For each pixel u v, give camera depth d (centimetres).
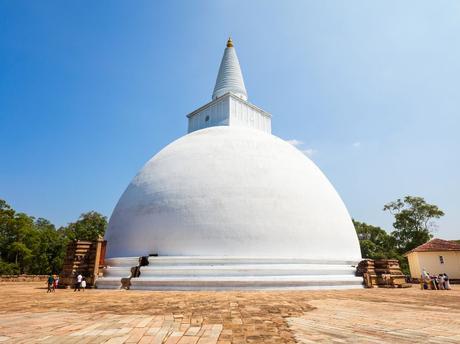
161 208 1720
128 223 1803
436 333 618
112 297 1234
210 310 897
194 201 1683
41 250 4209
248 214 1634
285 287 1534
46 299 1188
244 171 1781
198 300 1121
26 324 699
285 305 1002
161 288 1524
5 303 1076
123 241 1778
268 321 737
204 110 2727
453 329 657
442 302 1121
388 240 4422
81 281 1648
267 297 1219
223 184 1720
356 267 1833
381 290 1622
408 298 1241
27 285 2186
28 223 4353
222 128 2255
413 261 2798
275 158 1920
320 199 1859
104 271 1747
